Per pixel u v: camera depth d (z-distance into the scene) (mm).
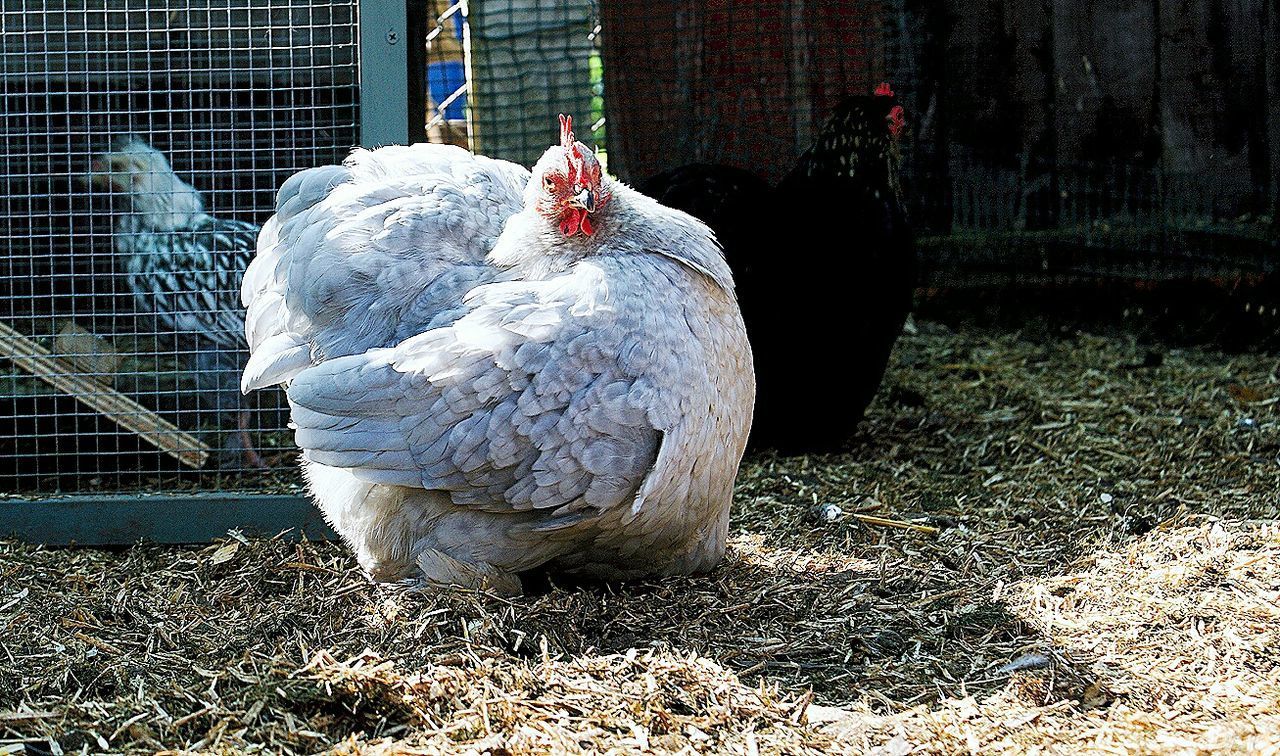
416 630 1790
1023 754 1635
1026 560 1979
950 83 2746
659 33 2713
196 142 2291
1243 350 2645
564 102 2711
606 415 1763
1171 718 1679
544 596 1848
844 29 2719
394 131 2000
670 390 1771
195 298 2211
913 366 2637
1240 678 1726
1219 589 1871
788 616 1853
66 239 2281
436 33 2752
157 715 1685
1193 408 2391
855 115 2256
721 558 1939
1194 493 2123
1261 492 2111
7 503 2021
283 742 1652
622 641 1803
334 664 1722
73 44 2209
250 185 2295
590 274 1781
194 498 2029
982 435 2340
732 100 2723
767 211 2285
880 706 1708
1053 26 2713
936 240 2812
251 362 1857
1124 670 1746
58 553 2010
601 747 1648
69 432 2182
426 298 1832
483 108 2703
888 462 2271
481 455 1769
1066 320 2781
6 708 1707
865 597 1887
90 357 2162
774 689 1728
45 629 1836
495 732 1666
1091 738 1653
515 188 1928
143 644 1814
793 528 2072
